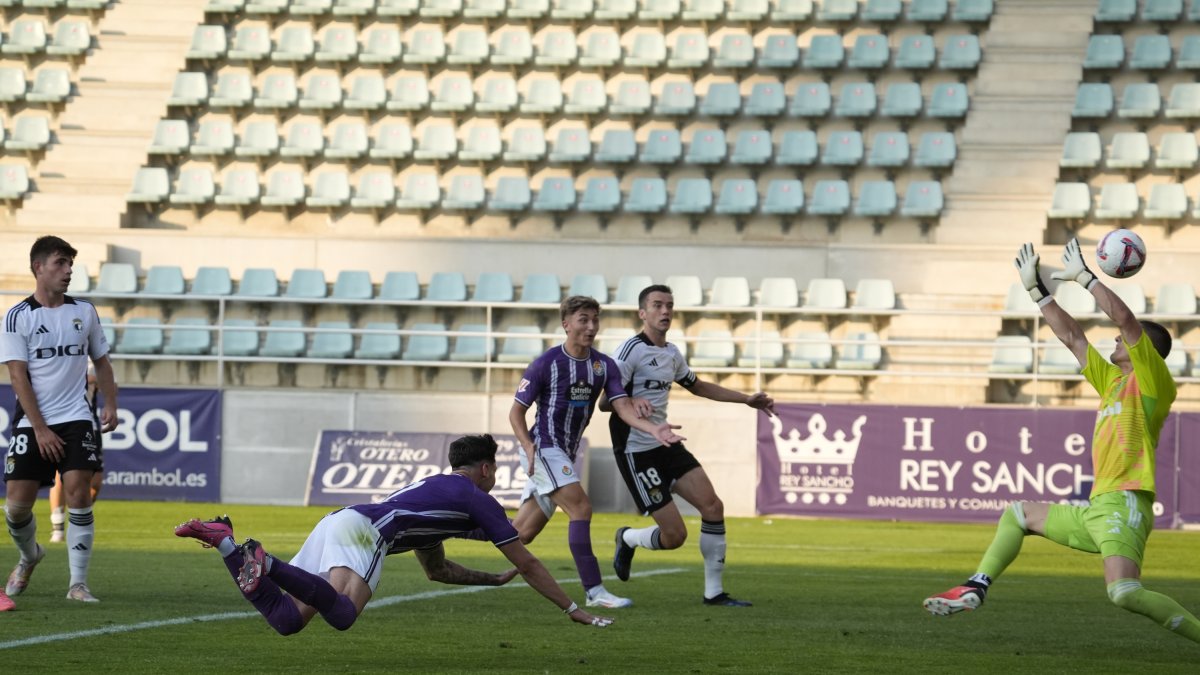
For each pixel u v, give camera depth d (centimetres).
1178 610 2016
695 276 7331
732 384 6888
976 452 5966
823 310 6034
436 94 8381
